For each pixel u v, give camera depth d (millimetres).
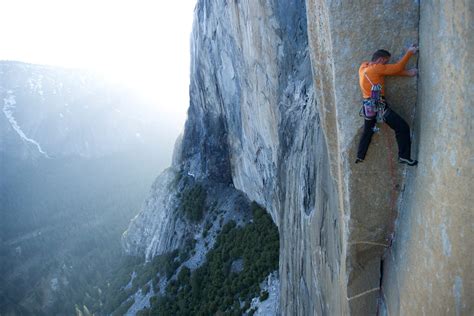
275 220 40219
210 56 46781
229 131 50688
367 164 7727
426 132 6461
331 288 11102
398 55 7027
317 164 13656
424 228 6598
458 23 5227
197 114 62844
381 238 8422
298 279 16766
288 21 23172
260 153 38781
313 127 15375
